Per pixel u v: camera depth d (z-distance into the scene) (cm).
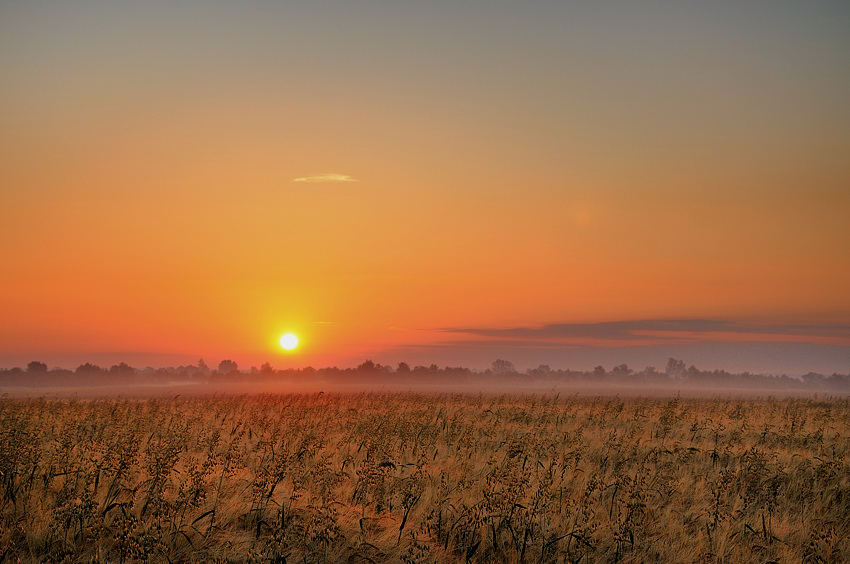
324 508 970
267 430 1822
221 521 990
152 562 844
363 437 1572
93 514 925
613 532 954
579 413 2514
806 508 1116
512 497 988
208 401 2947
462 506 1052
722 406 2905
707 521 1031
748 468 1277
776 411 2644
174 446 1292
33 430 1496
